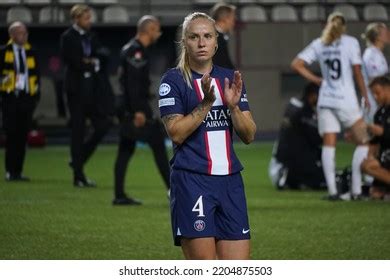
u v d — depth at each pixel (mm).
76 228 32312
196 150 18938
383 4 83750
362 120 39906
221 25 34531
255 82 79375
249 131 18844
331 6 83625
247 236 19188
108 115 46812
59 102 78875
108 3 83812
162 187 46156
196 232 18812
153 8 84812
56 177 50656
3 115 48281
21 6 82938
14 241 29688
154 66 79500
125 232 31500
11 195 41906
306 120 44531
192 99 18984
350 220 34156
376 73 44844
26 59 48094
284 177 44906
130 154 38656
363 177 45312
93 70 46344
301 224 33219
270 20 81562
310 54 40281
